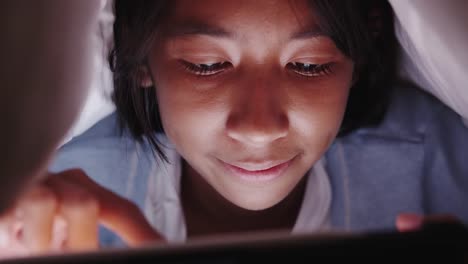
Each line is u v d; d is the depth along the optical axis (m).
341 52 0.44
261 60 0.43
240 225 0.55
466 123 0.54
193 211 0.55
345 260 0.30
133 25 0.47
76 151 0.55
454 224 0.31
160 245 0.31
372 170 0.56
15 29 0.34
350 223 0.54
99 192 0.42
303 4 0.42
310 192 0.55
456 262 0.31
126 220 0.41
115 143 0.55
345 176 0.55
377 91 0.54
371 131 0.57
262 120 0.43
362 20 0.46
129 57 0.48
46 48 0.35
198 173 0.53
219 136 0.45
